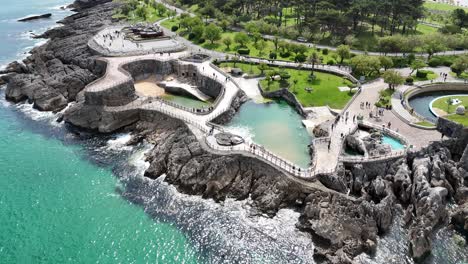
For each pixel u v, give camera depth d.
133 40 145.00
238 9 182.62
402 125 89.12
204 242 65.44
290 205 71.81
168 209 72.75
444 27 154.12
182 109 98.69
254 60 130.25
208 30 144.50
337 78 118.25
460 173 75.69
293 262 61.19
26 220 70.50
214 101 110.19
